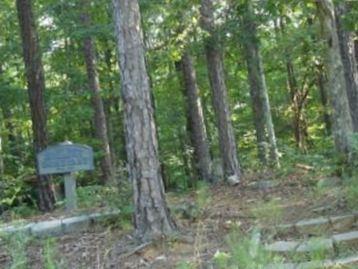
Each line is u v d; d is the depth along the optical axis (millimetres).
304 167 11875
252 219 7195
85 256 6492
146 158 6793
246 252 4012
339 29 12594
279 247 5875
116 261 6266
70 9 14891
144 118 6793
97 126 17531
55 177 13664
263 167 13242
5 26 18547
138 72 6789
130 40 6797
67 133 19625
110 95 18547
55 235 7562
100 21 15555
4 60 17766
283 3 10883
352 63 13672
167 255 6250
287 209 7816
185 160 20484
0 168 14273
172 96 20625
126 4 6801
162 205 6816
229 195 10023
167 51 13688
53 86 19297
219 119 12797
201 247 6312
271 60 18141
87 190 9508
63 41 18641
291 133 24312
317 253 4566
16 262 5402
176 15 13039
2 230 7285
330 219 6895
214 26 12922
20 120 18859
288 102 24312
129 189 7977
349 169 8836
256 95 16422
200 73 19031
